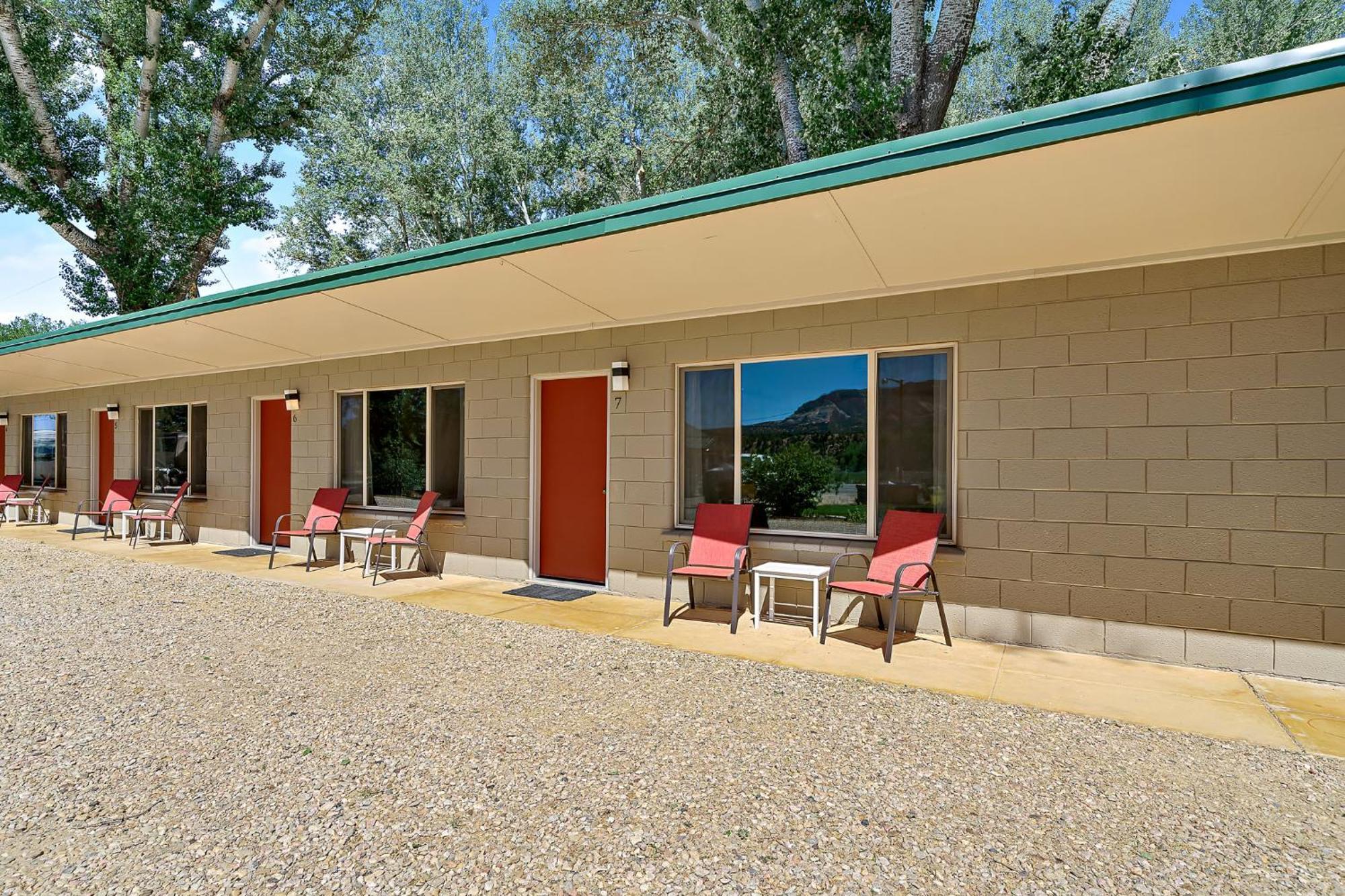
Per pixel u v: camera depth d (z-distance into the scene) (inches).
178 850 102.1
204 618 244.1
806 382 249.3
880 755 134.7
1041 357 204.1
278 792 119.3
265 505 418.0
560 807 114.7
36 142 673.0
